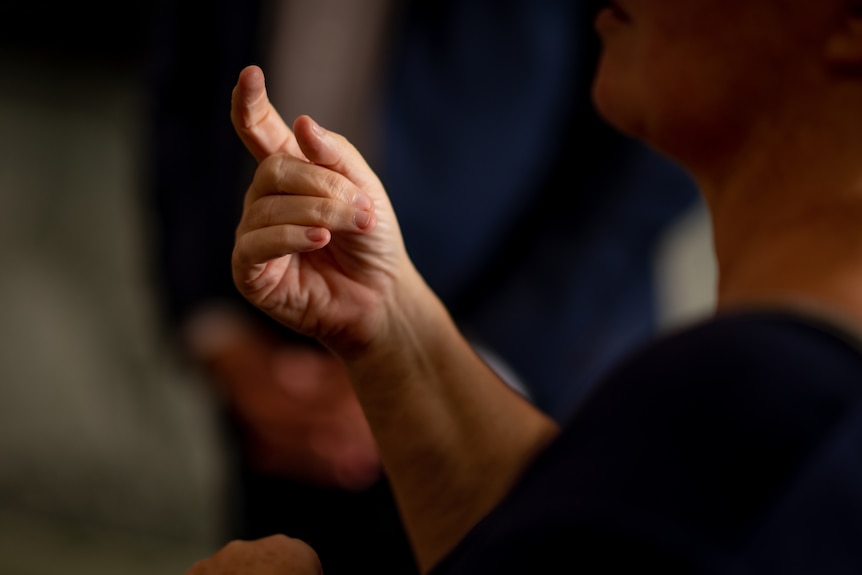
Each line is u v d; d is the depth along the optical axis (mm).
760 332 1134
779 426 1104
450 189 2506
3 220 6730
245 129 1374
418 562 1478
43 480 5098
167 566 4750
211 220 2541
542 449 1195
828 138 1215
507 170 2529
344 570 2271
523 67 2504
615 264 2555
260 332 2492
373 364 1439
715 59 1245
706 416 1110
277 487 2412
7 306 6043
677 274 4863
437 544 1459
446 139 2502
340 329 1423
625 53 1308
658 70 1269
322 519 2350
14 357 5703
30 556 4625
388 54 2486
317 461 2373
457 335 1467
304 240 1347
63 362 5723
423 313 1444
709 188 1277
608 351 2568
